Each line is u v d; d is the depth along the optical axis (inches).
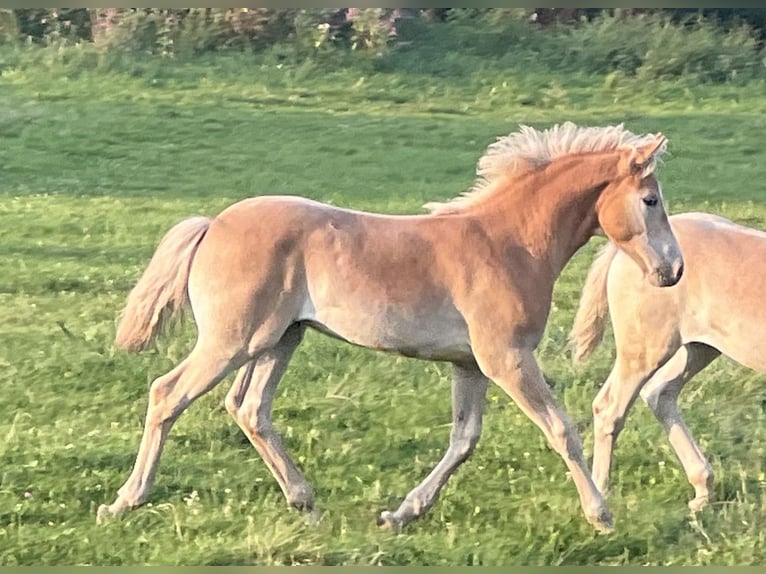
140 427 329.4
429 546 263.3
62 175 631.8
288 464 278.8
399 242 266.5
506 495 288.7
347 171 646.5
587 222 271.1
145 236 527.5
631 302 284.5
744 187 626.2
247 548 260.4
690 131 727.1
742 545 264.2
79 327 409.7
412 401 348.8
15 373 365.4
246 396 278.7
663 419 293.1
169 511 277.0
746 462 308.8
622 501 285.1
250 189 613.6
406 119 741.3
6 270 473.4
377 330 265.4
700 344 292.5
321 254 265.1
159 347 385.4
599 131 271.1
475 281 263.9
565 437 263.1
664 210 269.0
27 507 280.1
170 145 685.3
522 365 263.3
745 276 276.4
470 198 273.6
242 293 263.6
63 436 320.8
